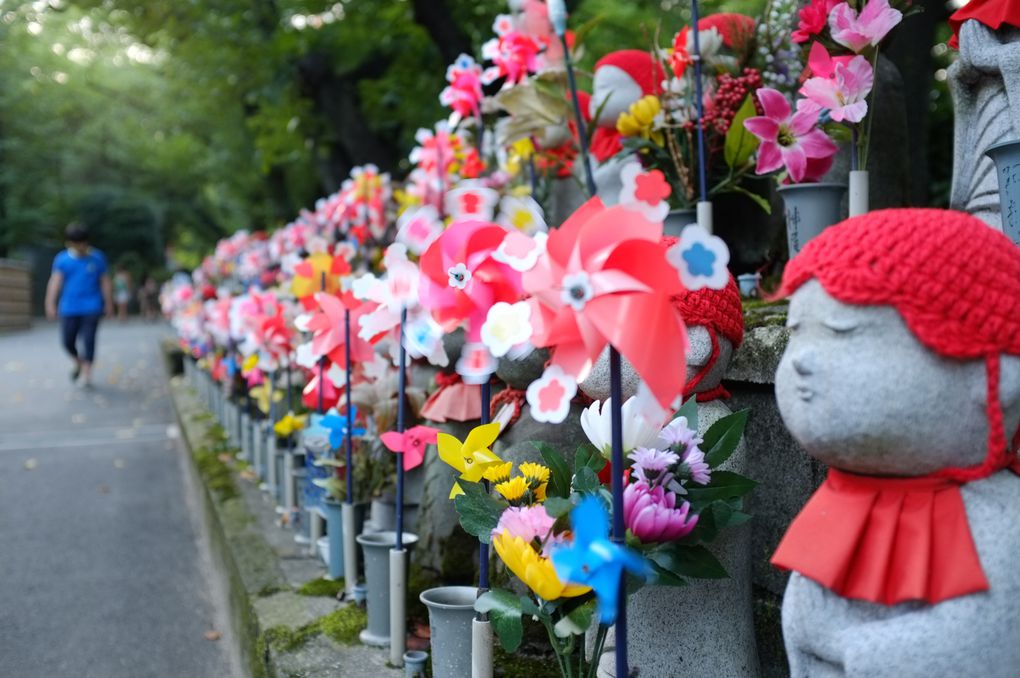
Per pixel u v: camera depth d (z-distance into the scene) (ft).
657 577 4.88
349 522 8.70
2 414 29.40
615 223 4.08
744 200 10.32
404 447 6.98
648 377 3.92
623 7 26.32
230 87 32.58
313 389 9.78
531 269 4.34
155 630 11.09
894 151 10.20
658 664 5.96
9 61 81.05
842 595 4.02
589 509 3.94
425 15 23.39
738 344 6.06
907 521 3.92
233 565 10.45
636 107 9.62
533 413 4.30
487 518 5.55
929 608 3.80
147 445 23.50
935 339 3.72
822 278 3.92
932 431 3.79
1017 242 6.15
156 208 108.78
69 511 16.89
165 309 29.25
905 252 3.79
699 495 5.21
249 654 8.83
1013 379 3.79
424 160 14.37
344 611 8.29
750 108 8.72
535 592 4.83
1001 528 3.79
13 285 71.00
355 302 8.32
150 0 28.19
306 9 27.96
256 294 12.83
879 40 7.41
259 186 47.98
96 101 91.56
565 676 5.10
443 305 5.58
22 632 11.04
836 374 3.86
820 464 6.25
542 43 11.32
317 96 30.04
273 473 13.19
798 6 9.62
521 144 12.60
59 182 103.19
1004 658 3.71
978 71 7.38
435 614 6.18
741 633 5.98
